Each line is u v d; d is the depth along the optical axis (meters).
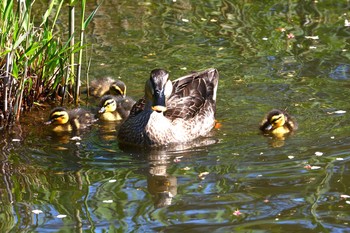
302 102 14.98
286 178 11.62
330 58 16.89
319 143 13.09
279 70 16.39
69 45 15.23
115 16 19.27
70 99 15.69
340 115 14.35
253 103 15.12
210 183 11.54
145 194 11.17
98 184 11.58
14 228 10.11
